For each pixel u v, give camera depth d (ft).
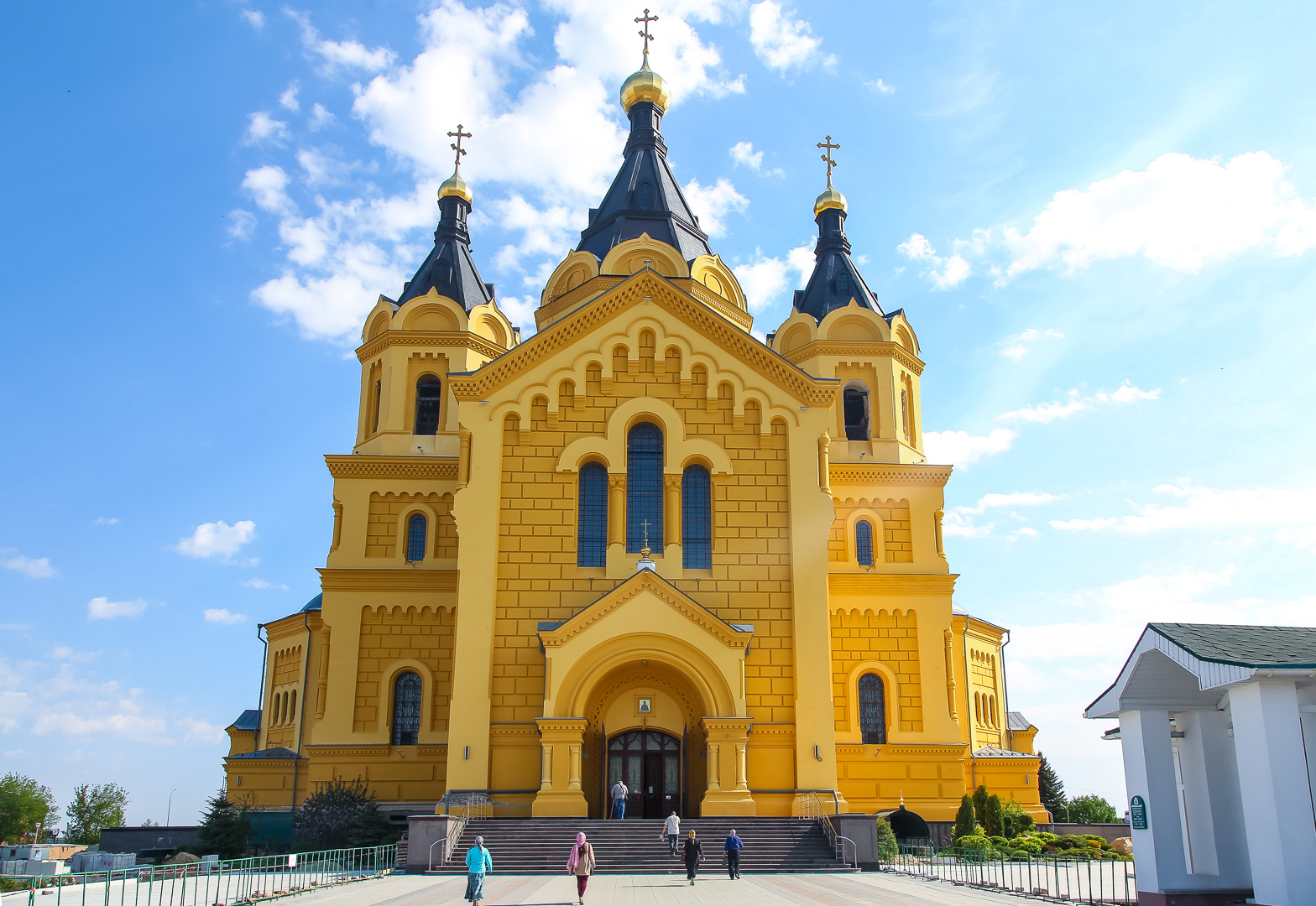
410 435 160.86
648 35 192.13
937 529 157.69
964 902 79.10
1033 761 176.96
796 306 180.34
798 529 132.05
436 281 171.63
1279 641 65.10
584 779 123.03
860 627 152.05
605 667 120.57
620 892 87.92
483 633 125.70
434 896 85.81
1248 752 59.52
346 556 153.69
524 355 135.85
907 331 174.50
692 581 130.62
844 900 80.48
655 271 139.74
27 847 162.91
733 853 100.12
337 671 148.56
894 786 145.89
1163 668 70.08
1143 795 68.85
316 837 131.44
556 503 131.95
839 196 188.03
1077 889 90.38
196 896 83.35
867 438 165.68
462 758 121.29
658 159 180.75
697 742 124.67
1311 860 56.70
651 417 136.36
